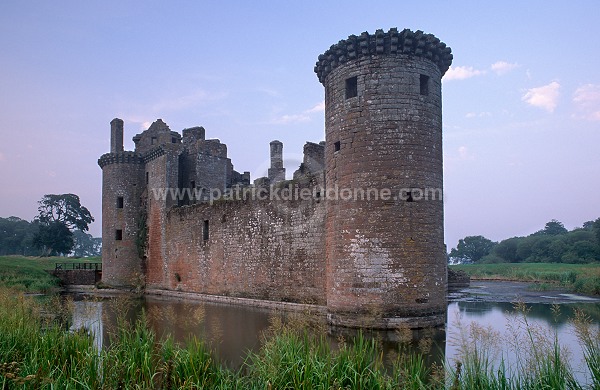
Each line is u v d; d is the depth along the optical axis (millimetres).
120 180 41531
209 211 32250
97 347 10602
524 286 43625
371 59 18484
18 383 8602
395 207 17656
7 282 36094
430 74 18859
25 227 136750
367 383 8805
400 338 11086
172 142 41344
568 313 20828
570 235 96312
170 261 36594
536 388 7777
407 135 18016
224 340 15141
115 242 41062
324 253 23016
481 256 144375
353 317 17625
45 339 11023
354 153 18344
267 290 26516
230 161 45656
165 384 9016
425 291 17469
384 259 17438
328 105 20016
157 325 17625
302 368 8734
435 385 8797
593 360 8320
